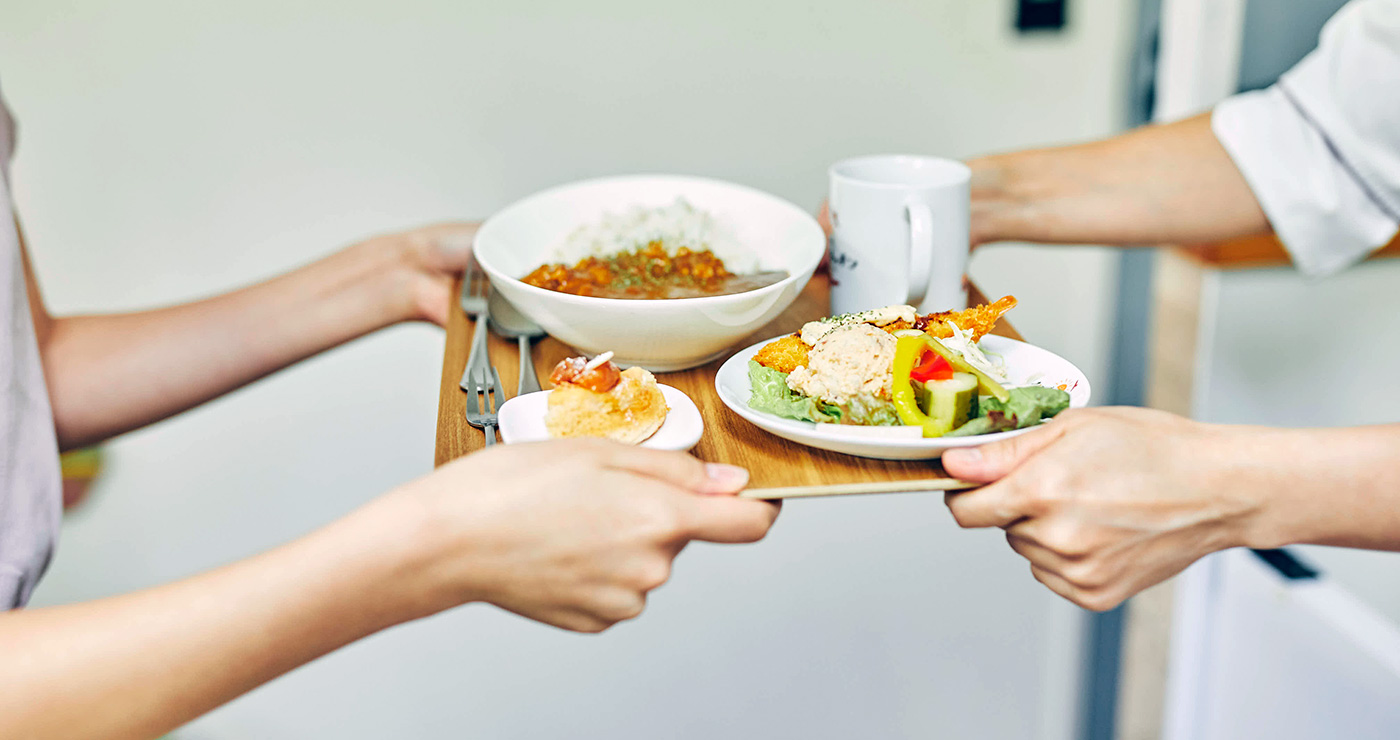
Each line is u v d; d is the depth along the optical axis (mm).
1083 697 1732
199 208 1236
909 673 1645
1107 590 805
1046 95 1405
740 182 1368
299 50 1202
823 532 1521
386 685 1492
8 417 880
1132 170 1066
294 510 1388
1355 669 1303
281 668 752
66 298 1234
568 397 788
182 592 741
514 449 746
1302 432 802
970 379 791
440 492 735
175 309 1027
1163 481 774
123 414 993
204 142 1215
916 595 1595
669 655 1556
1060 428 782
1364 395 1396
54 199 1200
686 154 1338
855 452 776
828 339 815
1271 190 1032
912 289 896
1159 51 1385
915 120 1379
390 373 1348
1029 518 785
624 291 897
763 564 1521
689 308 810
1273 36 1356
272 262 1283
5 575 866
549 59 1250
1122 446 776
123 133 1194
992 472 764
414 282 1043
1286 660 1421
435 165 1277
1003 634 1651
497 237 938
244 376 1024
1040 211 1079
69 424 978
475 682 1517
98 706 727
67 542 1305
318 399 1338
